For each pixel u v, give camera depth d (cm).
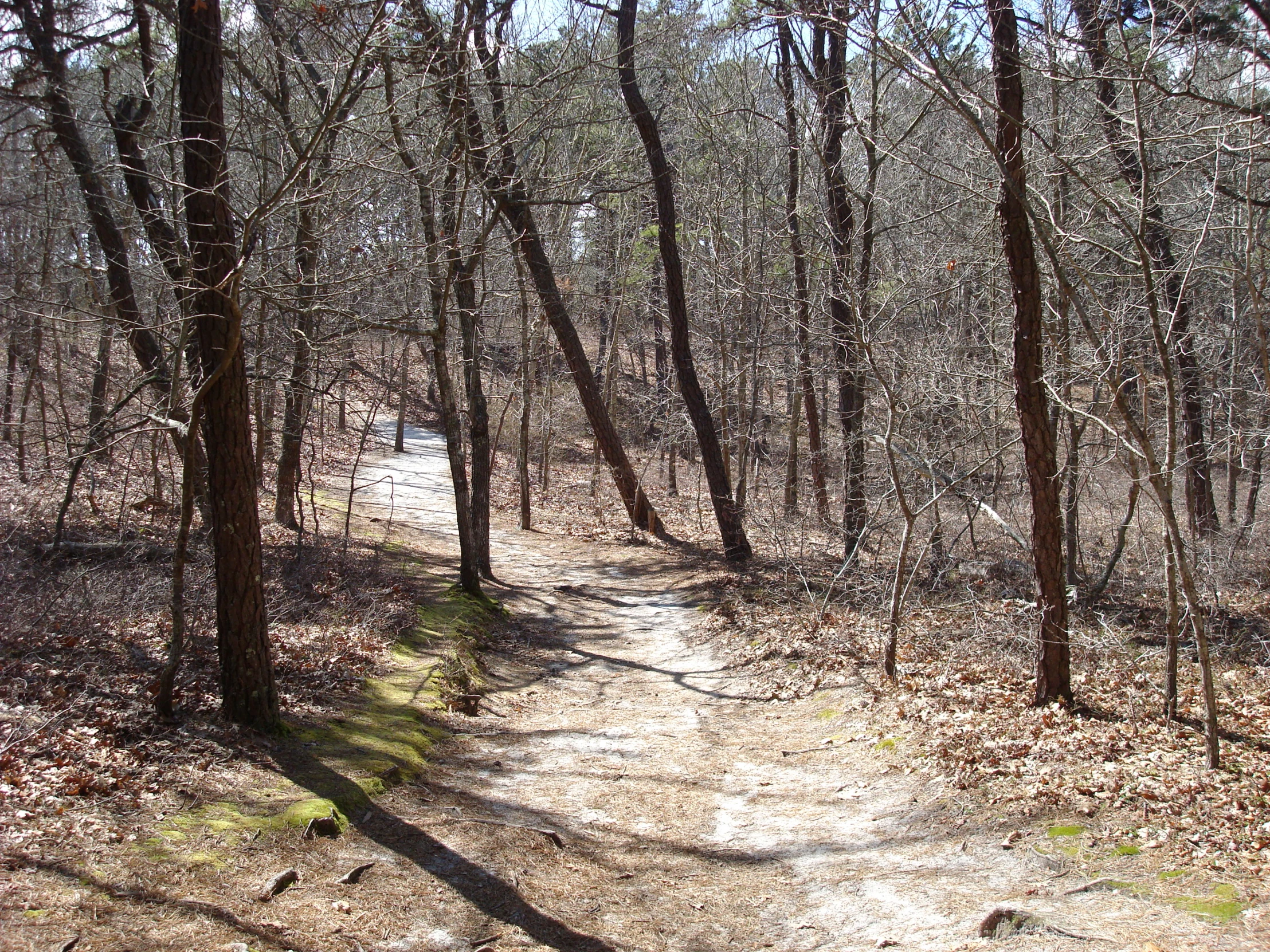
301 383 1061
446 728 871
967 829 609
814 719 920
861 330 918
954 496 1221
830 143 1420
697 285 2516
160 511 1381
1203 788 592
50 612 870
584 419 3531
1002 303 1182
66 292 1286
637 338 3200
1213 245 1054
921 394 1184
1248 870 485
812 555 1669
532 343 2775
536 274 2056
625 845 645
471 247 1331
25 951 392
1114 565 1228
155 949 419
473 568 1384
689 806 721
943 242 1391
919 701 856
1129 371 1096
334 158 888
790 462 2280
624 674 1159
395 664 1009
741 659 1166
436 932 492
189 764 627
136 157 959
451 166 1106
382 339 1380
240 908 473
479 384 1595
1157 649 1018
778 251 2034
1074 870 528
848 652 1071
